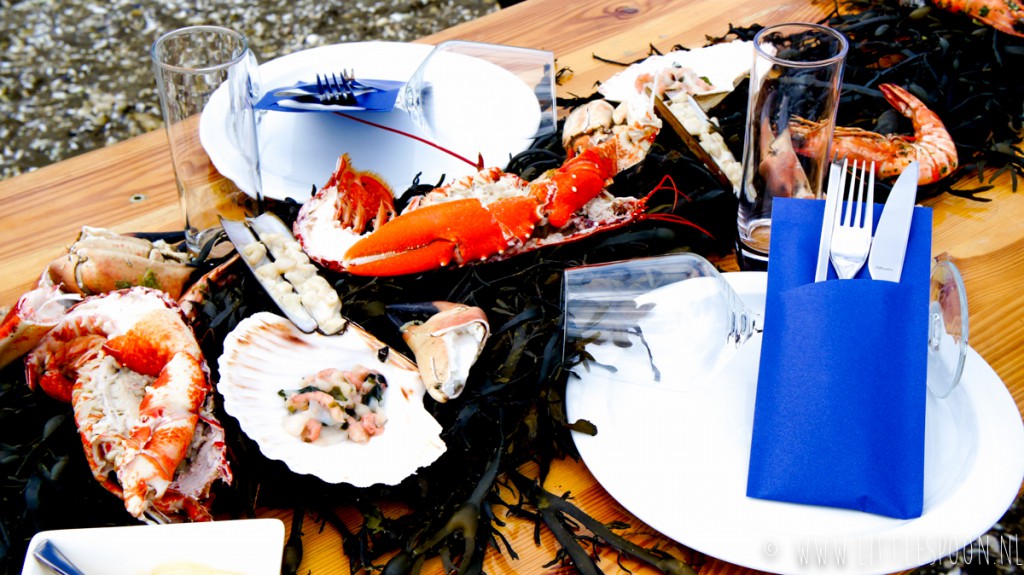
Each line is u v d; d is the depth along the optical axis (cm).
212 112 102
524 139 104
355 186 93
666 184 101
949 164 102
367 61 114
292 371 83
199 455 78
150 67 256
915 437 76
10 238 98
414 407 81
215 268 90
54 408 84
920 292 78
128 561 70
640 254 95
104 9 281
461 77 110
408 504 80
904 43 121
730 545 74
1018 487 76
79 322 81
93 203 102
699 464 80
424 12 276
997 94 112
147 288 84
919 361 77
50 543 69
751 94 91
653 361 83
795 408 78
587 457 79
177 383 77
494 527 79
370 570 77
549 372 84
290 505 80
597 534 77
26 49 262
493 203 90
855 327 78
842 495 77
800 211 83
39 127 233
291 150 103
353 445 79
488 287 90
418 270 88
